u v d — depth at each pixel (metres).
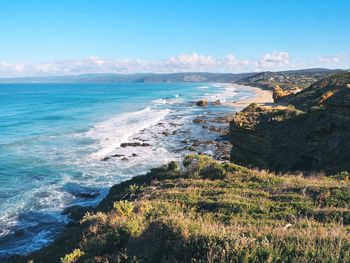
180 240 7.07
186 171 20.62
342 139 24.97
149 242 7.95
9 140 46.81
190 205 13.48
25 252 19.02
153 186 19.17
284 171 25.81
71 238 13.43
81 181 30.41
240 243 6.16
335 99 28.20
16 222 22.78
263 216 11.48
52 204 25.58
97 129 55.22
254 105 33.53
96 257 8.50
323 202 12.51
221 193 15.06
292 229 7.70
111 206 18.53
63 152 40.06
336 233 6.54
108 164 35.41
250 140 28.94
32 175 31.83
